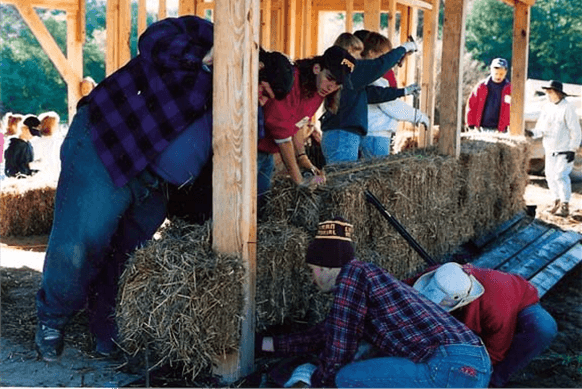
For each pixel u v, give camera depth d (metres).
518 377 4.91
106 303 4.72
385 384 3.59
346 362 3.64
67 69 10.02
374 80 6.30
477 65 21.95
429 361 3.55
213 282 4.00
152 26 4.39
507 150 8.52
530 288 4.49
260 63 4.44
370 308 3.63
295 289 4.74
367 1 8.73
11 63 23.73
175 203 4.79
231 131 4.14
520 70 9.77
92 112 4.38
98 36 25.17
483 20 22.59
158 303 3.95
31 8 9.66
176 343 3.98
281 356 4.39
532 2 9.71
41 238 8.57
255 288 4.30
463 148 7.86
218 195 4.19
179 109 4.30
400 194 5.95
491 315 4.27
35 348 4.85
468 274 4.27
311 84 4.70
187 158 4.37
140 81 4.34
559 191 10.48
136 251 4.12
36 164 11.48
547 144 10.47
